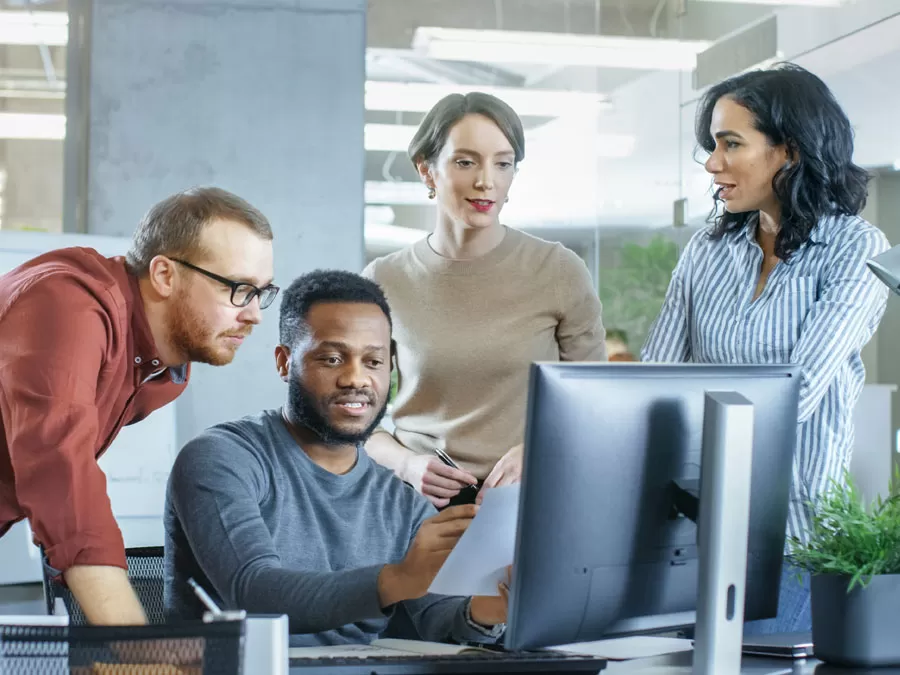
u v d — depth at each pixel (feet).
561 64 20.17
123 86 13.84
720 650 4.35
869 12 18.26
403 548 6.36
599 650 5.49
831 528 5.20
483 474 8.31
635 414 4.43
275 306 13.99
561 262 8.69
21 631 3.31
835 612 4.97
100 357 5.57
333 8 14.37
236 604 5.45
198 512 5.74
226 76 14.10
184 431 13.48
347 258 14.34
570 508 4.27
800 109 7.04
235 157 14.10
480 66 19.71
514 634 4.30
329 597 5.11
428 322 8.60
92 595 4.89
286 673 3.48
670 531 4.60
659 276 20.44
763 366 4.89
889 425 16.72
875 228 7.14
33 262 5.89
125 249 12.64
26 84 13.99
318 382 6.05
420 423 8.65
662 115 20.71
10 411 5.25
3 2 13.98
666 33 20.44
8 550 11.53
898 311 19.65
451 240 8.65
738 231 7.59
